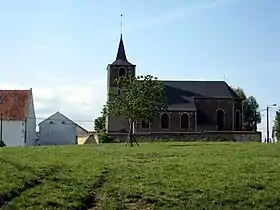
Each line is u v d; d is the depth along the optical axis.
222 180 25.62
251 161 33.34
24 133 85.81
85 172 27.12
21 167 26.14
